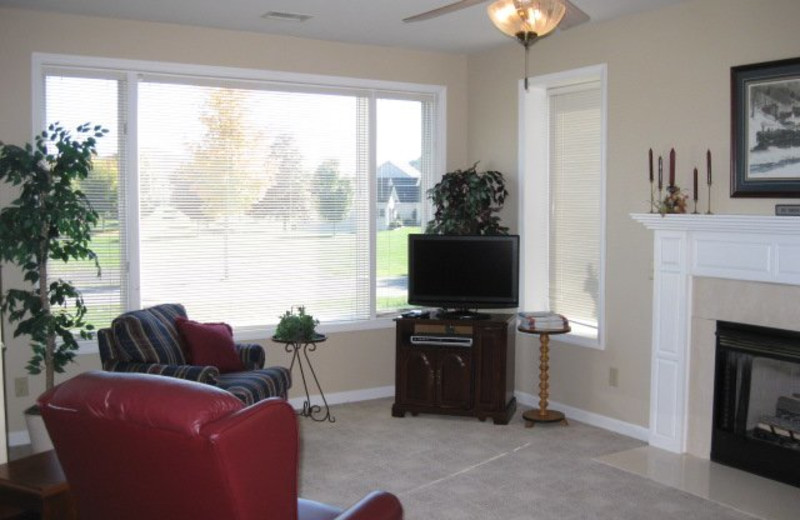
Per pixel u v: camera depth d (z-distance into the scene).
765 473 4.10
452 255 5.41
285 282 5.63
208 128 5.27
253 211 5.48
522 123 5.64
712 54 4.32
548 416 5.14
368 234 5.92
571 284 5.59
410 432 5.01
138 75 5.00
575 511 3.69
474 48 5.84
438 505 3.77
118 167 5.00
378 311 6.01
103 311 5.02
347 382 5.85
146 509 2.13
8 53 4.61
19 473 3.04
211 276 5.37
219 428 1.87
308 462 4.41
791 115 3.92
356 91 5.77
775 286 4.02
